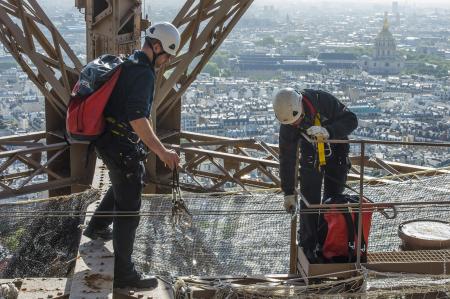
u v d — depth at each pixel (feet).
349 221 19.65
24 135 40.14
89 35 37.52
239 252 24.16
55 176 35.32
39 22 35.60
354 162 37.09
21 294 18.49
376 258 20.17
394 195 29.04
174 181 18.42
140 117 17.46
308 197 20.81
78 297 17.80
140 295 19.19
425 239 20.90
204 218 26.43
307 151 20.81
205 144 38.63
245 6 34.40
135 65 17.83
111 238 21.18
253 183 37.52
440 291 19.33
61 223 25.35
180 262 23.48
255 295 19.10
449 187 29.91
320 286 18.80
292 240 20.85
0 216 22.39
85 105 17.79
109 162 18.51
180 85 38.96
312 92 20.48
